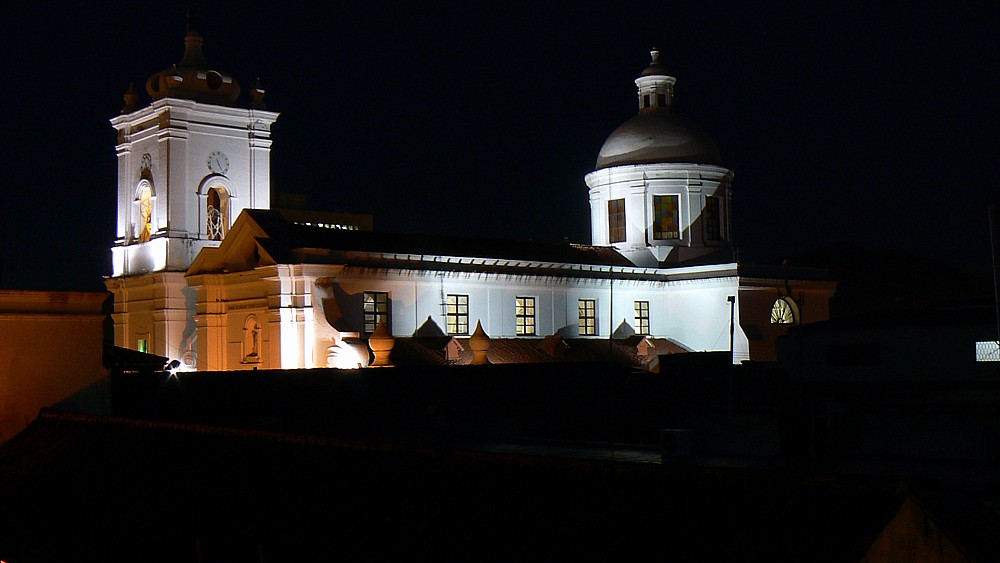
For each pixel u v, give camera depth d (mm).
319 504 15227
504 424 36500
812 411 32750
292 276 44719
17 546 17578
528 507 13125
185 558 14898
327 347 44500
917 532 10438
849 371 37781
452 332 50625
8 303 23203
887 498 10500
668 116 65875
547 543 12156
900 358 36625
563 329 55781
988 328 34656
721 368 44219
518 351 51688
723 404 36250
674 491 12297
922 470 29859
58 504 18812
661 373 45281
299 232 47750
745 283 58000
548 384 41156
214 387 33375
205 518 16078
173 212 56594
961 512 12969
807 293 61750
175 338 55875
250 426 28219
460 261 51125
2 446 22859
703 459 30859
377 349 44281
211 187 58250
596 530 12070
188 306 56438
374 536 13719
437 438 31703
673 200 64125
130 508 17438
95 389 24422
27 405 23438
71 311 24109
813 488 11195
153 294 56844
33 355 23531
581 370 44875
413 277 49062
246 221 47531
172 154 56750
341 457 16656
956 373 35281
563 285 55719
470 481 14336
